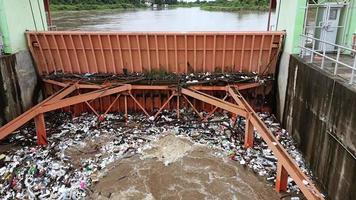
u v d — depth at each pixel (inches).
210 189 417.4
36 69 665.6
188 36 605.0
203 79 636.7
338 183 366.6
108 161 484.7
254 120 464.1
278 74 633.6
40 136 524.7
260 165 466.6
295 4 535.8
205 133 569.3
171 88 624.1
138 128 598.5
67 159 488.4
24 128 588.7
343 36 595.8
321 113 421.7
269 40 602.2
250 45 617.6
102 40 619.2
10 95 570.3
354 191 329.1
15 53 589.3
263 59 637.9
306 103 478.0
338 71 435.2
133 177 444.8
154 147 523.2
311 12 609.9
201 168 463.2
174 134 565.6
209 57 645.3
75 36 613.6
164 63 661.9
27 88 633.0
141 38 613.6
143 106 679.1
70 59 661.3
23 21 618.5
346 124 351.9
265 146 514.0
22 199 396.2
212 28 1385.3
